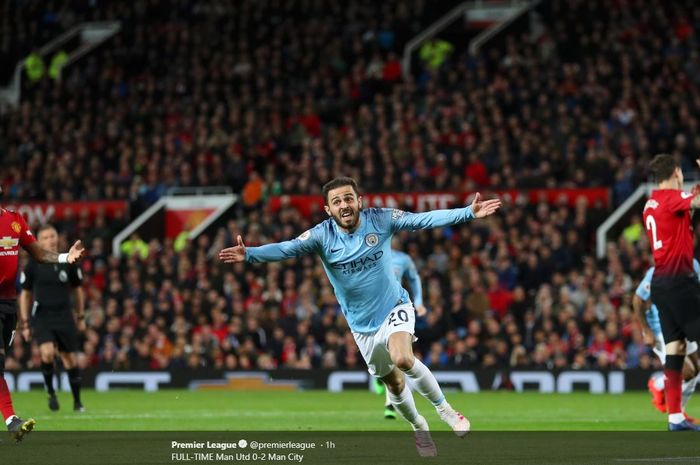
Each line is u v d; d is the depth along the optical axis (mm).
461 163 47969
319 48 58875
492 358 37062
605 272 41281
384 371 15500
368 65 58469
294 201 48250
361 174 48375
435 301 38500
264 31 61062
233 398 32562
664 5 56531
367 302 15234
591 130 49250
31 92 63062
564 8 58406
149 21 65000
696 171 45750
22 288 25578
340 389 37344
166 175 52281
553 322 37531
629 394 34094
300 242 15117
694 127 47469
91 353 39594
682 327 18844
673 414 19219
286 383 37750
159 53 61406
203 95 57188
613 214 44344
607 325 36781
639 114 49062
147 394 35219
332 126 53969
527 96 51375
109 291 44375
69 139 55312
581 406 28188
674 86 50562
